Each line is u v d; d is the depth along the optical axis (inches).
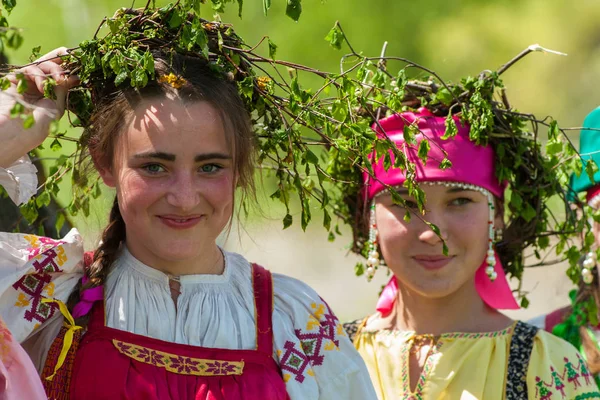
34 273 186.7
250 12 625.6
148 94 181.9
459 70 698.8
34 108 181.8
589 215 251.3
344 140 202.1
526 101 739.4
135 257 192.1
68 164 210.5
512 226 254.8
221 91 186.2
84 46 184.2
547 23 737.0
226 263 198.7
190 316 187.8
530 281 612.1
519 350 232.1
